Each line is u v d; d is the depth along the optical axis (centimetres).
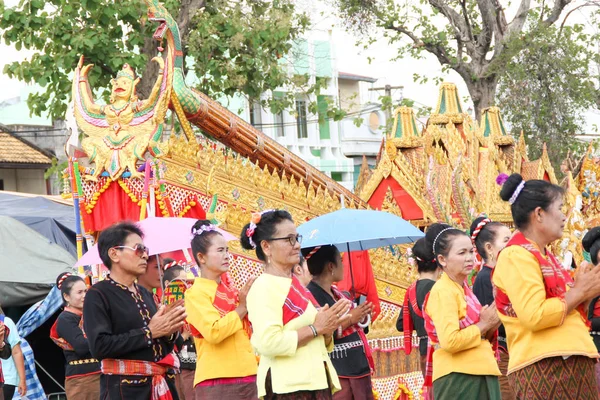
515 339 642
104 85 2038
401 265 1450
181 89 1198
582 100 2772
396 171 1598
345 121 4447
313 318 648
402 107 1738
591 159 1739
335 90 4106
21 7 1961
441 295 714
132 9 1948
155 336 712
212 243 793
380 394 1334
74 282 1035
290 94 2311
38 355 1587
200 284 794
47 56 1955
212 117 1261
